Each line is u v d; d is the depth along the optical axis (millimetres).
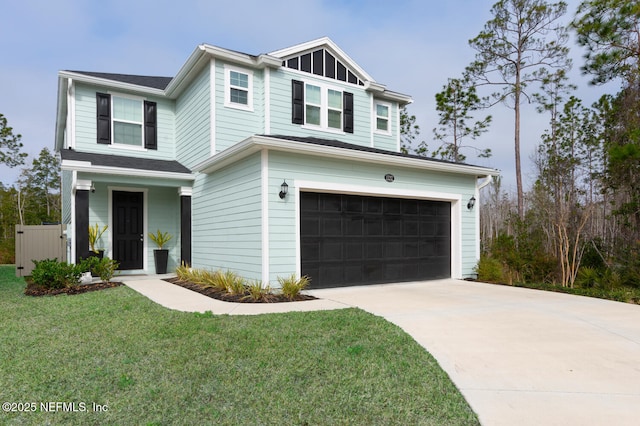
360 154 8422
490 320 5594
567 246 10500
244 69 10922
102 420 2809
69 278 8367
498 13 18547
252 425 2738
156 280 9875
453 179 10719
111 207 11117
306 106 11852
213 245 9766
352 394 3201
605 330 5148
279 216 7707
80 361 3912
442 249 10594
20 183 30312
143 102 12242
